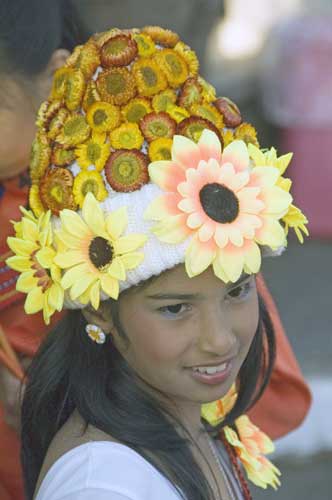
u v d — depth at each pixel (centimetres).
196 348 223
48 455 235
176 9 612
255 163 227
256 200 218
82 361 239
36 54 279
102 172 222
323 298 659
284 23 762
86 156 225
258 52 858
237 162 220
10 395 300
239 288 227
